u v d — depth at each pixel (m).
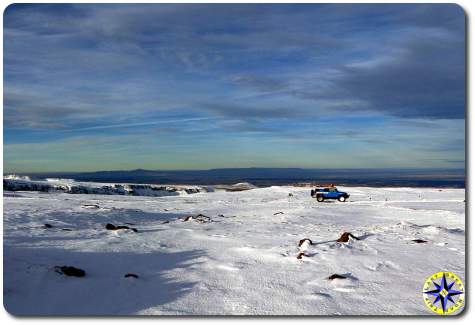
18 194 30.08
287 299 6.33
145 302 6.25
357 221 18.38
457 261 8.66
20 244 9.55
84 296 6.34
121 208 22.33
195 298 6.40
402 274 7.69
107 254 9.19
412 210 23.33
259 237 12.25
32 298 6.07
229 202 32.97
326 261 8.65
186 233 13.13
